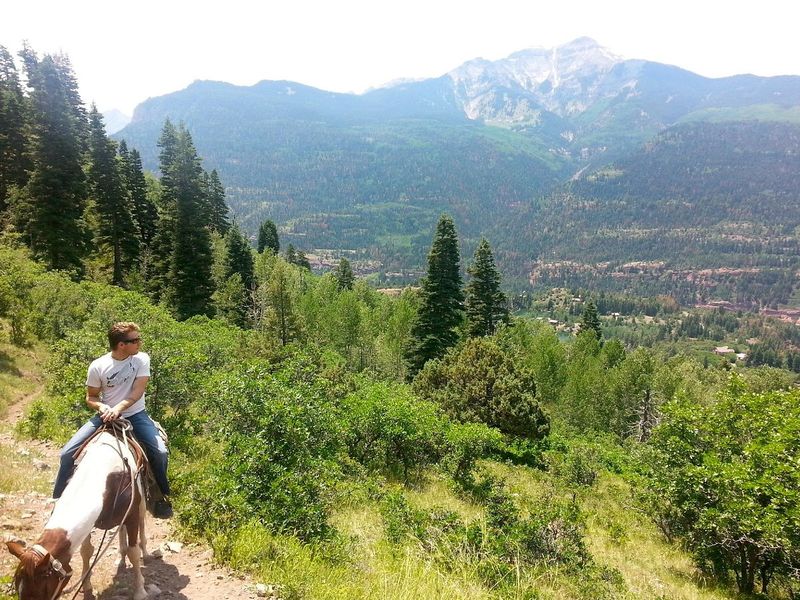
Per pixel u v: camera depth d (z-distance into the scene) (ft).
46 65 136.67
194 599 16.67
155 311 78.43
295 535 22.85
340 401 56.65
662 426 53.62
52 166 129.08
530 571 27.96
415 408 56.39
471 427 57.52
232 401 28.99
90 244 147.84
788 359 590.55
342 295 202.18
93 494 12.78
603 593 28.78
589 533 51.85
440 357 147.74
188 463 34.37
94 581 16.57
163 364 38.40
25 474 26.35
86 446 14.99
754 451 42.55
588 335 217.56
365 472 46.14
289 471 26.27
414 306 218.38
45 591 10.71
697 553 48.47
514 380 92.38
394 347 178.09
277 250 366.02
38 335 79.56
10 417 48.47
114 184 155.53
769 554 42.37
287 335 159.33
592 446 101.35
